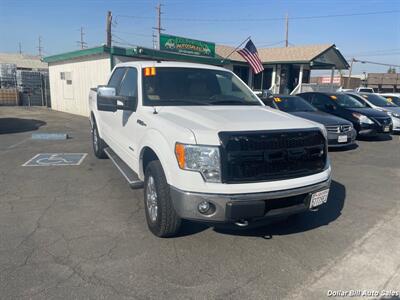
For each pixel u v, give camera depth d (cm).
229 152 297
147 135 371
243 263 323
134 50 1428
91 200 478
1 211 431
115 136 528
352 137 899
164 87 434
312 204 338
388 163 768
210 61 1820
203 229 389
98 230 383
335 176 652
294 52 2386
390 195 540
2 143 904
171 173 315
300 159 332
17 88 2252
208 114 355
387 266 325
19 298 262
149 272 303
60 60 1808
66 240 357
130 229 387
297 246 360
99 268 306
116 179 579
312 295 278
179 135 309
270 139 313
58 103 1923
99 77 1516
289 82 2558
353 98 1222
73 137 1013
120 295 270
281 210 321
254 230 394
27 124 1298
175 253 337
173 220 343
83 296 267
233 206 296
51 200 475
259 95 593
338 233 395
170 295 272
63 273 297
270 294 278
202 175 298
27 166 661
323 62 2406
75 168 648
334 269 317
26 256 323
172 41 1695
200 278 296
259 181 309
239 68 2353
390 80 5047
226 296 273
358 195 537
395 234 396
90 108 750
